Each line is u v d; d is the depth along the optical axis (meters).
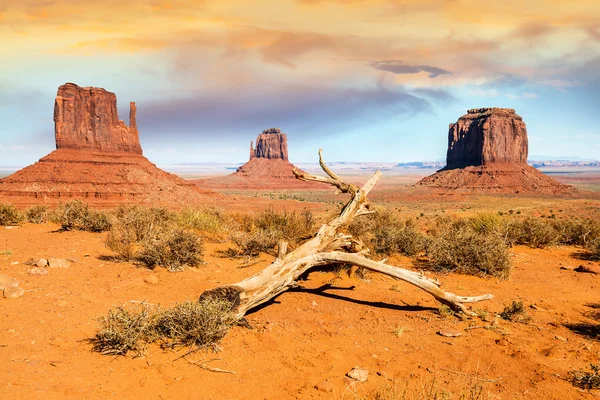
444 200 155.50
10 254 8.58
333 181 9.68
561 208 52.91
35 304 5.74
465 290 8.40
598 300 7.91
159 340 4.97
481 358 5.06
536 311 7.15
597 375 4.35
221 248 11.20
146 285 7.13
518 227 14.77
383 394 3.96
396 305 7.24
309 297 7.49
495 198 153.00
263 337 5.45
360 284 8.57
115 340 4.61
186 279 7.72
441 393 3.99
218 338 5.10
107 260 8.64
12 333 4.76
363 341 5.52
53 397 3.61
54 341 4.65
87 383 3.91
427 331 5.99
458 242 10.08
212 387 4.11
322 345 5.32
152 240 8.85
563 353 5.24
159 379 4.16
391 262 10.81
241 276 8.34
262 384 4.23
